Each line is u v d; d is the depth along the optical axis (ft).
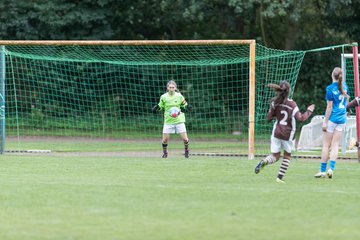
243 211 97.04
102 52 288.10
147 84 290.35
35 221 90.12
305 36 311.47
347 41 311.47
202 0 286.87
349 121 204.13
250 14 302.04
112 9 305.53
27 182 127.75
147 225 87.30
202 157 187.01
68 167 156.04
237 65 285.64
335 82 137.49
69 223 88.79
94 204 102.78
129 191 115.75
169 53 290.15
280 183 128.26
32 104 277.03
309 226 86.74
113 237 80.33
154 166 159.02
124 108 286.05
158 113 282.15
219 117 282.97
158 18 318.86
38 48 281.13
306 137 214.07
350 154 201.16
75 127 277.03
